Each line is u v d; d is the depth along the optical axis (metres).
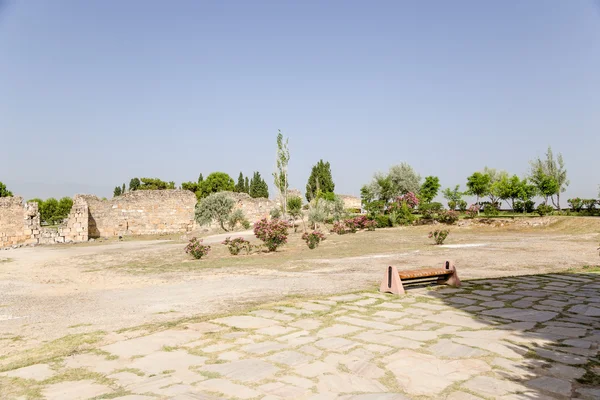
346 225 33.47
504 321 6.55
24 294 10.43
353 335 5.90
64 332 6.52
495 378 4.26
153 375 4.53
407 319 6.77
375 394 3.94
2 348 5.73
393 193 50.50
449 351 5.11
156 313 7.80
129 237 37.47
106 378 4.46
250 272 13.32
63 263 18.16
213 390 4.09
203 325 6.59
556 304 7.73
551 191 40.38
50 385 4.29
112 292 10.39
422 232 31.19
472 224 33.62
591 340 5.46
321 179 68.44
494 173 56.94
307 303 8.10
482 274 11.81
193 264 16.11
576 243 20.47
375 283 10.55
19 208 32.12
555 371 4.41
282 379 4.35
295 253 19.08
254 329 6.31
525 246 19.62
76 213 34.25
